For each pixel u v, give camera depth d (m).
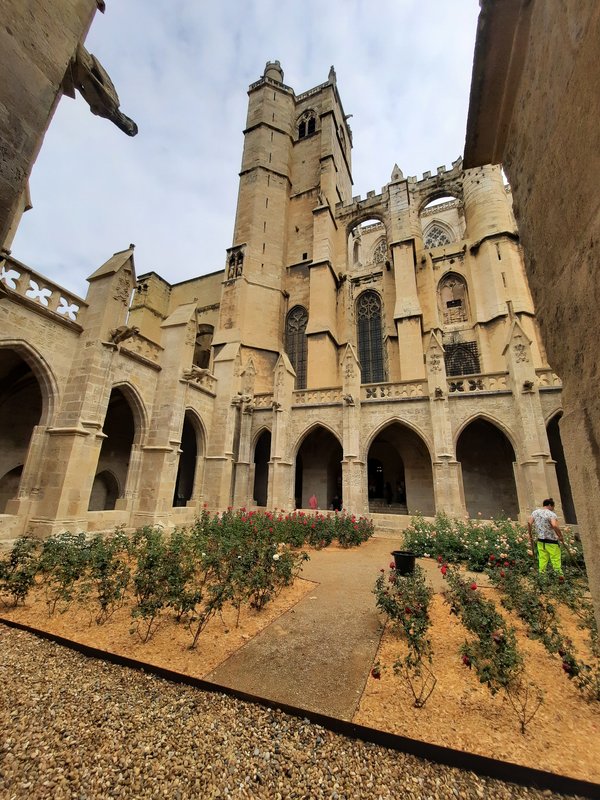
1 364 14.85
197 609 6.91
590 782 2.87
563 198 1.89
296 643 5.55
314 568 10.47
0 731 3.46
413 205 30.39
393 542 15.33
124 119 6.36
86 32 3.61
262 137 37.06
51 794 2.82
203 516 15.38
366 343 29.39
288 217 36.53
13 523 11.47
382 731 3.47
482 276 24.89
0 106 2.54
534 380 16.06
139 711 3.86
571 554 10.35
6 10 2.68
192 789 2.91
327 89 40.62
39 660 4.89
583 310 1.73
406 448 22.70
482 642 4.40
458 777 3.09
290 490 20.77
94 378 13.43
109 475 21.39
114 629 5.89
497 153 2.85
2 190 2.49
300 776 3.07
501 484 20.98
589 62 1.55
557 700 4.14
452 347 25.39
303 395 22.31
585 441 1.73
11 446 16.86
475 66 2.46
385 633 5.94
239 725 3.69
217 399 21.88
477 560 10.69
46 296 12.96
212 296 36.84
